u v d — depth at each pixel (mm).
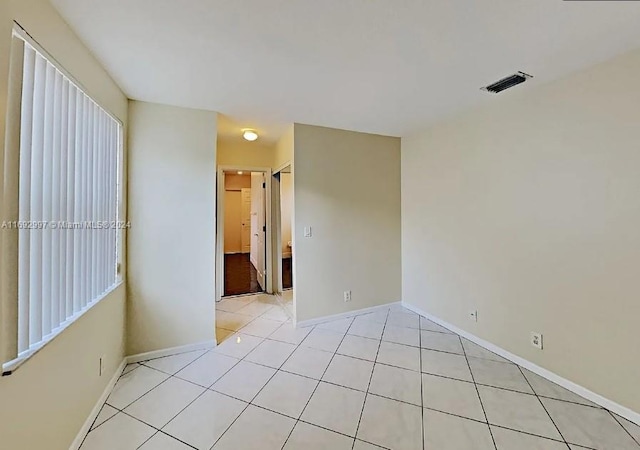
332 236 3514
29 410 1220
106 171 2115
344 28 1597
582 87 2053
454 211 3162
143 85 2293
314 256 3408
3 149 1081
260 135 3816
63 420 1490
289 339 3039
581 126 2061
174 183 2715
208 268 2855
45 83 1360
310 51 1828
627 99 1833
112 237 2252
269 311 3906
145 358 2607
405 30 1612
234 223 9336
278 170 4133
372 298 3803
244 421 1831
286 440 1675
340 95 2502
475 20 1523
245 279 5742
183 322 2760
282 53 1848
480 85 2305
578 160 2080
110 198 2199
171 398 2064
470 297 2986
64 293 1518
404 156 3914
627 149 1836
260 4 1401
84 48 1729
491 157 2732
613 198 1904
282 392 2135
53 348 1399
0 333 1080
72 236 1604
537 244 2354
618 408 1874
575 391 2100
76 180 1654
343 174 3564
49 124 1391
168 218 2693
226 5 1406
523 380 2271
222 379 2305
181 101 2619
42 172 1334
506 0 1374
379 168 3807
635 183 1805
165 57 1887
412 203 3787
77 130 1666
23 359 1175
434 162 3428
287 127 3445
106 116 2111
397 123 3289
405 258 3943
